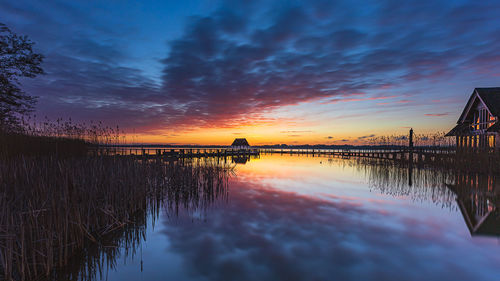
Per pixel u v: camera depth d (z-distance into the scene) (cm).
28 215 431
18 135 988
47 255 380
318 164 2470
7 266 341
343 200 849
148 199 826
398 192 962
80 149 1172
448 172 1350
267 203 818
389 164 2061
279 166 2227
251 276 379
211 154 3497
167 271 398
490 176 1204
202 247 484
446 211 699
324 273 384
